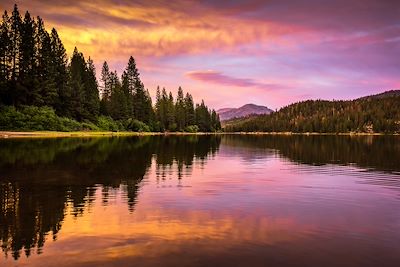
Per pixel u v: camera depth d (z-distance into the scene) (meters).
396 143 68.25
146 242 9.77
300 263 8.41
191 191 17.03
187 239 10.02
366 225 11.50
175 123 152.12
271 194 16.45
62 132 80.19
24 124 75.12
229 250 9.19
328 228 11.16
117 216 12.44
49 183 18.78
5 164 25.97
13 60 84.69
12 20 85.12
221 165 28.22
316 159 33.91
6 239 10.05
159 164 28.11
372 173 23.77
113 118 114.69
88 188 17.52
